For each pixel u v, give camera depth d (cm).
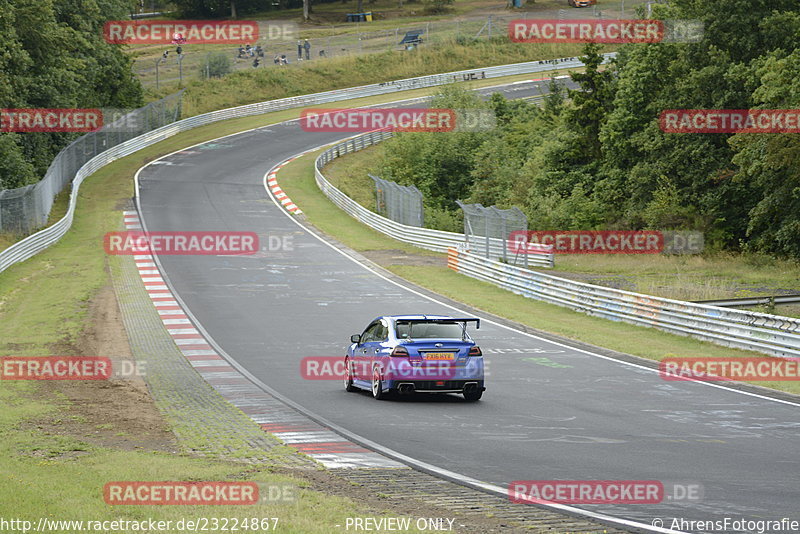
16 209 11588
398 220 14338
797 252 11288
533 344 6838
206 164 18550
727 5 12612
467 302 8950
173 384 5191
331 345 6756
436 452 3381
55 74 15725
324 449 3434
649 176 13050
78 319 7675
